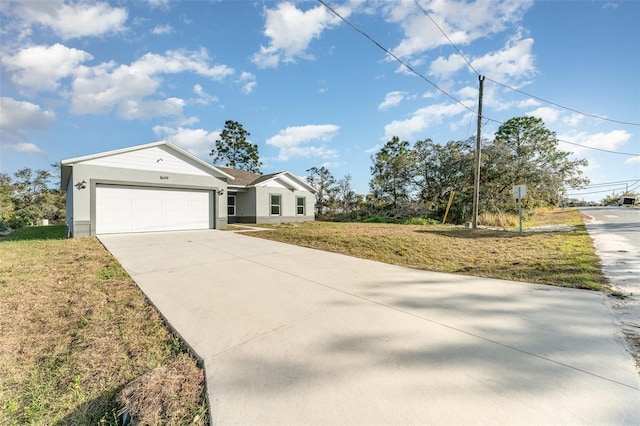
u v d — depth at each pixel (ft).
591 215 63.41
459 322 10.25
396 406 5.85
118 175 36.83
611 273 16.48
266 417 5.62
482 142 62.28
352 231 38.60
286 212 62.69
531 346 8.43
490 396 6.14
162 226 40.73
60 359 8.33
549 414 5.57
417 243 28.04
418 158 75.05
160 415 5.84
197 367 7.55
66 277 16.26
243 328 9.85
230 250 25.31
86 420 6.07
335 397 6.17
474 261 20.93
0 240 34.76
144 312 11.45
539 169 59.00
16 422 6.06
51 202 84.33
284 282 15.57
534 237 31.27
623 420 5.39
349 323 10.21
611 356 7.81
